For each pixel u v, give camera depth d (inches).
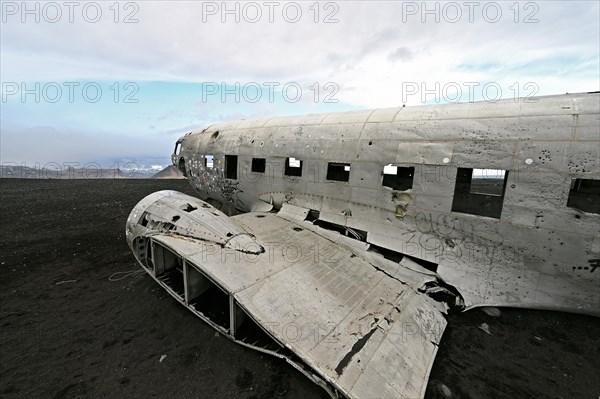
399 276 209.6
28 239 432.1
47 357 181.2
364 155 233.9
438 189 201.0
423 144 205.8
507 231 182.5
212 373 165.8
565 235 167.0
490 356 168.2
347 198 247.6
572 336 180.7
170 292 227.8
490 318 194.7
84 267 328.8
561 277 175.3
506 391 147.4
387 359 137.4
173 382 160.2
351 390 117.4
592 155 155.3
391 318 164.9
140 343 192.7
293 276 184.7
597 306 173.9
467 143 188.7
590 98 164.7
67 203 719.1
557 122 164.9
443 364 163.0
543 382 152.3
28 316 227.9
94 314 229.9
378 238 232.8
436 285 207.3
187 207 245.8
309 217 279.0
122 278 297.7
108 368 171.0
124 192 927.7
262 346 169.9
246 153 327.3
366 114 249.9
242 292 162.1
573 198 239.8
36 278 299.4
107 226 505.7
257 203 330.6
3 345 192.4
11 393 153.9
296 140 283.3
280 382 158.4
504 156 177.5
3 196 820.0
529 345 175.2
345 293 178.7
